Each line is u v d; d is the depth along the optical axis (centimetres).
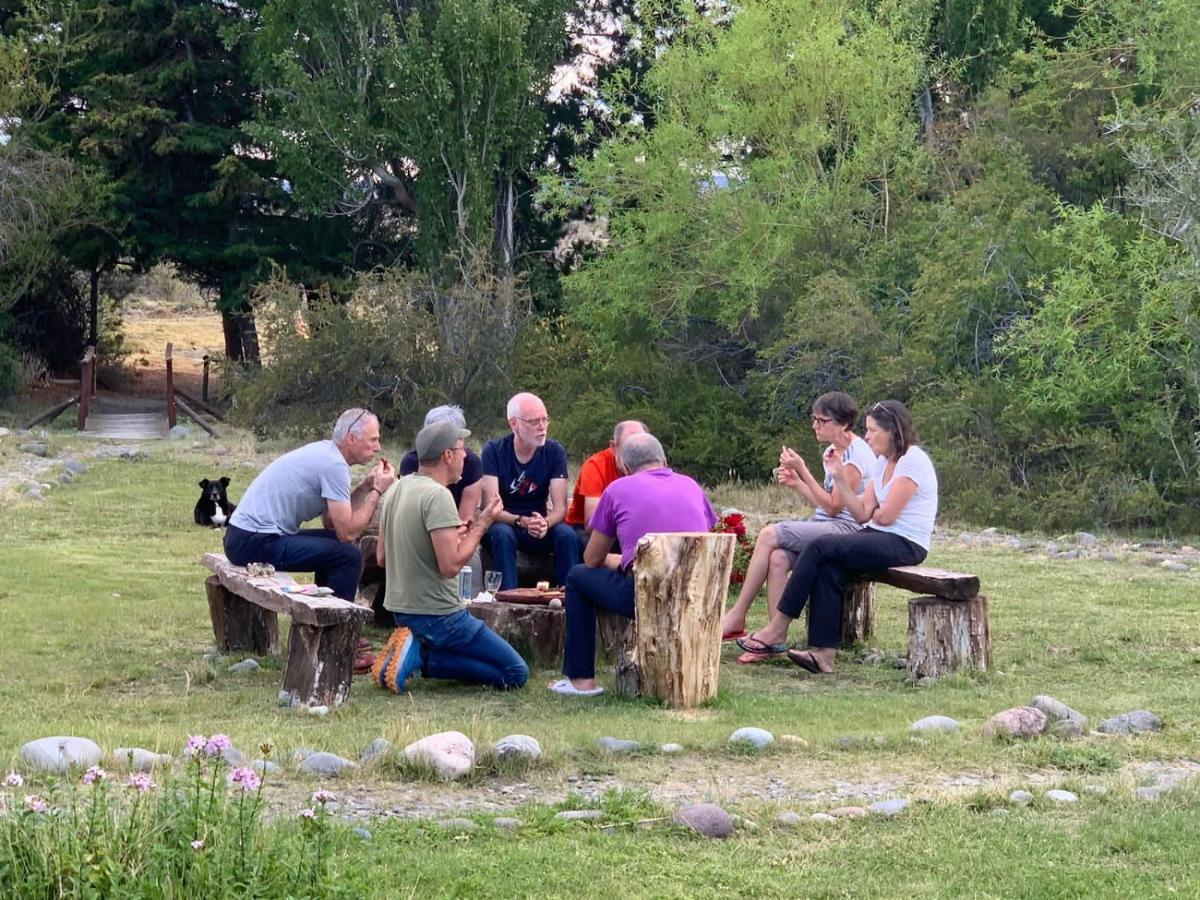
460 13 2705
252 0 3203
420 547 776
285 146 2875
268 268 3178
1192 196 1692
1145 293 1755
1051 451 1845
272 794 534
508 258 2889
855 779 593
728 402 2272
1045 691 819
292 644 748
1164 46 2038
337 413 2558
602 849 477
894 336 2084
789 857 475
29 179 2881
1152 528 1758
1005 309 2030
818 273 2269
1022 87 2592
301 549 823
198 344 4800
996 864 465
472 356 2597
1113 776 602
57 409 2703
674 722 698
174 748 602
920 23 2492
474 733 634
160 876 376
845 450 912
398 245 3241
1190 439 1777
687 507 783
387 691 782
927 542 879
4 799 473
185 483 1894
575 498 970
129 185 3222
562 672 841
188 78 3192
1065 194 2289
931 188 2453
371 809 523
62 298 3594
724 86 2373
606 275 2466
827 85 2292
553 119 3278
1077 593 1188
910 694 804
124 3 3278
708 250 2341
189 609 1038
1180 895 436
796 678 860
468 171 2747
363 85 2841
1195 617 1072
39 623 973
